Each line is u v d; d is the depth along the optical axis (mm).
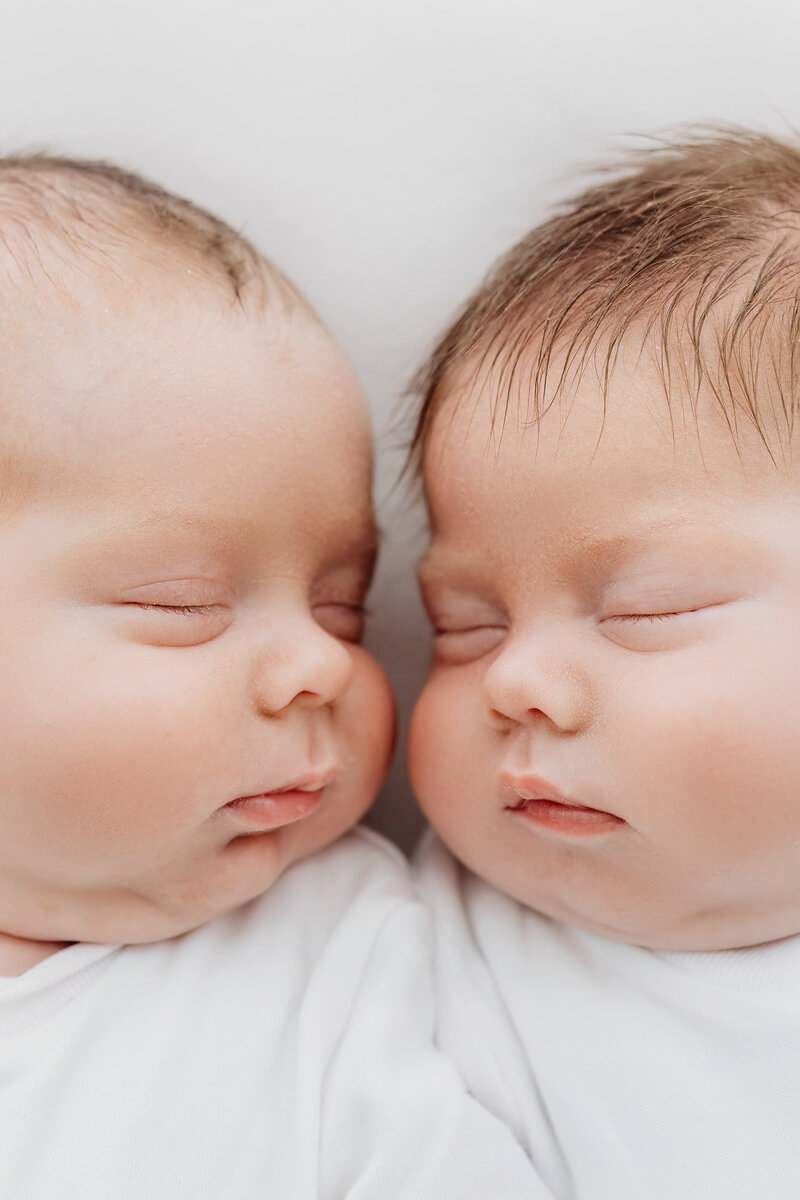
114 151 453
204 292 383
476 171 458
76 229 385
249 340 382
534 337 382
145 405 368
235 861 383
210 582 372
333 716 395
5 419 365
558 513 372
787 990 372
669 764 359
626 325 372
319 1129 373
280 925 398
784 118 448
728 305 369
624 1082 380
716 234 380
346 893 412
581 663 370
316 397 388
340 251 461
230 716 370
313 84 456
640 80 451
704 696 357
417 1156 370
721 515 361
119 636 364
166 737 363
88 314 372
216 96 455
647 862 370
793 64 448
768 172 399
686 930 380
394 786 477
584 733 368
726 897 370
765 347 365
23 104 450
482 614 394
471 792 390
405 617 466
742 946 382
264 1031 381
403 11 455
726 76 449
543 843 384
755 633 358
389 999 389
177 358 373
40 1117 365
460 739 391
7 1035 376
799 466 362
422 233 461
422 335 461
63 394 366
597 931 391
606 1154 377
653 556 363
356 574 410
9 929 387
